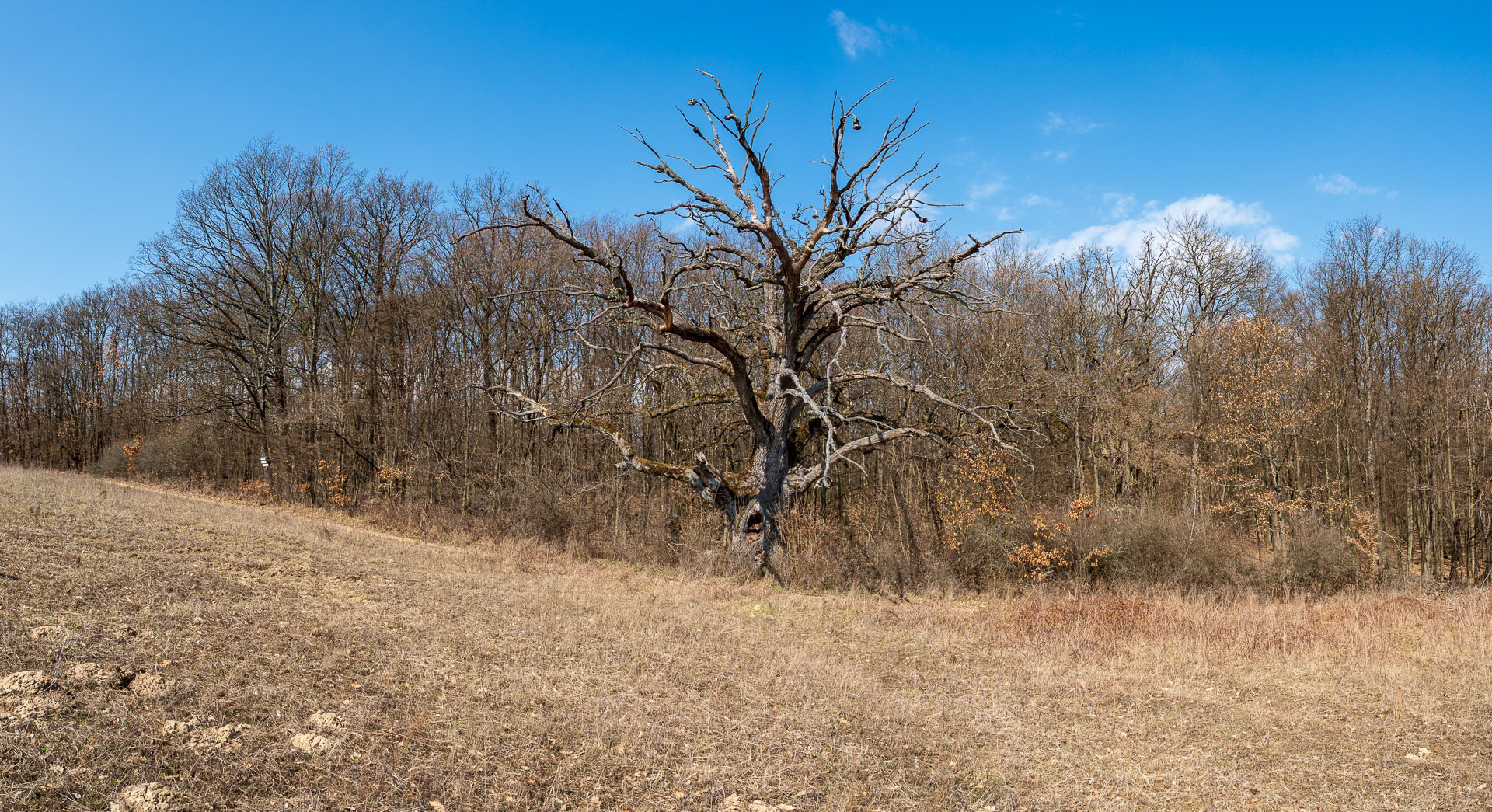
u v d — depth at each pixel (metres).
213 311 35.78
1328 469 28.52
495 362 29.69
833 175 18.23
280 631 8.21
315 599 10.25
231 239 35.12
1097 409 25.36
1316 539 21.48
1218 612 15.17
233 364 34.84
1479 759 7.39
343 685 6.93
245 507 27.12
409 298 31.14
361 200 34.09
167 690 5.96
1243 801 6.42
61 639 6.56
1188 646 12.04
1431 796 6.54
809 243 18.72
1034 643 12.22
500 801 5.19
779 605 15.28
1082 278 30.77
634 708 7.30
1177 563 20.00
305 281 34.75
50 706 5.30
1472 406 24.25
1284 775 7.01
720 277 26.19
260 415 34.66
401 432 30.08
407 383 30.58
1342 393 27.75
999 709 8.66
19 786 4.34
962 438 20.00
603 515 24.58
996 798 6.21
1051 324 28.81
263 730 5.66
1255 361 24.66
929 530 21.53
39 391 49.28
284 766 5.19
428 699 6.89
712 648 10.42
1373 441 26.75
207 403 35.53
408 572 14.21
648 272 29.64
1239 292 33.00
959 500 20.52
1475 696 9.31
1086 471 27.27
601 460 27.41
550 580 15.49
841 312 17.45
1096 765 7.16
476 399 29.75
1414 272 26.83
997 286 28.88
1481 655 11.34
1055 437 27.28
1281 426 24.80
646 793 5.63
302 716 6.05
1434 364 26.16
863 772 6.43
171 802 4.47
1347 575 21.30
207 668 6.65
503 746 6.10
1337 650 11.66
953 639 12.40
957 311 26.27
